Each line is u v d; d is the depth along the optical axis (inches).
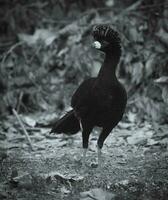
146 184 342.3
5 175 368.2
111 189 333.1
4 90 588.4
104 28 363.9
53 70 599.2
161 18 577.3
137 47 568.1
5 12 664.4
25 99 590.2
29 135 494.9
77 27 593.0
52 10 657.0
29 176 356.8
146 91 548.7
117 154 425.4
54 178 351.6
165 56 555.2
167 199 312.7
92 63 575.5
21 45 613.3
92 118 369.7
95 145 452.4
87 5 647.8
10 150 446.6
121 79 571.5
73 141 470.0
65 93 578.2
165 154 417.1
